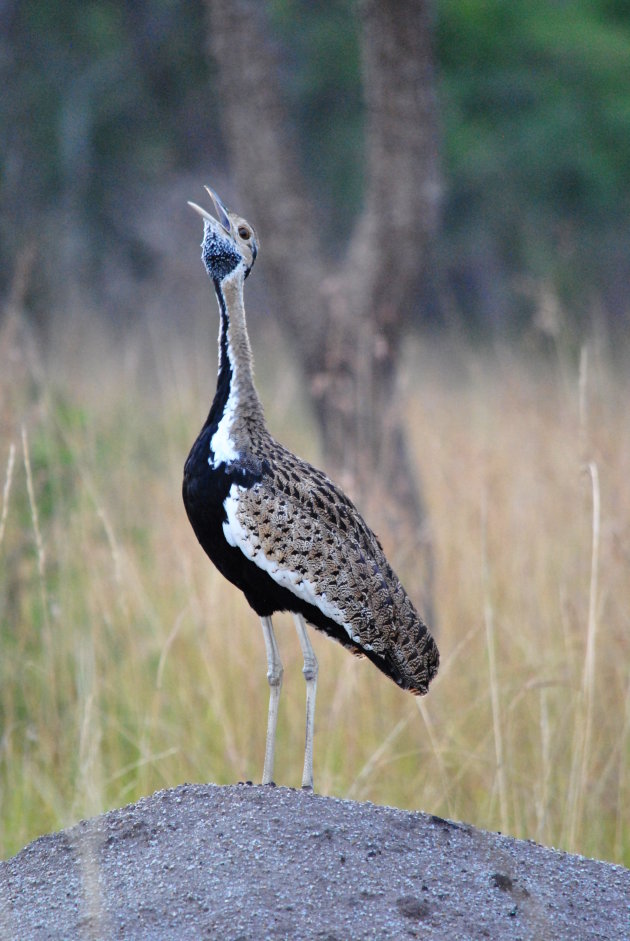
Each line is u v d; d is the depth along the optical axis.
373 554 9.24
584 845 10.87
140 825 8.05
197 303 33.12
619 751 11.63
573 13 39.03
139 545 15.20
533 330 19.80
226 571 9.28
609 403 15.26
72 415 16.14
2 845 11.31
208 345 27.86
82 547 13.96
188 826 7.96
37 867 7.88
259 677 12.94
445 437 17.17
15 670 13.16
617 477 13.74
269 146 16.92
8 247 24.77
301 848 7.64
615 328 31.89
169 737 12.34
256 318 33.38
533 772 11.70
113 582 13.63
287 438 19.62
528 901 7.35
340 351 16.52
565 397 15.81
